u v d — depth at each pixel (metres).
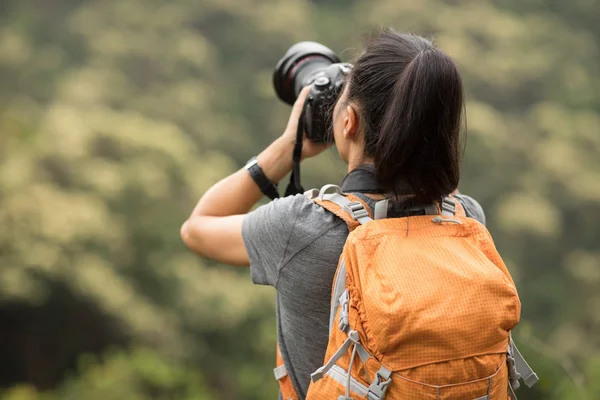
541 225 25.14
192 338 17.94
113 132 19.59
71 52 33.31
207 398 14.05
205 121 28.72
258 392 15.91
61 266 15.95
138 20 32.53
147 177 18.91
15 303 16.23
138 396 12.89
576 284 24.83
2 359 17.62
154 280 18.38
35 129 21.11
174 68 31.06
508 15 37.28
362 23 33.72
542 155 27.95
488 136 28.06
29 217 16.14
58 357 17.75
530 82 32.81
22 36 33.62
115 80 28.91
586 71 36.06
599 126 31.11
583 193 26.78
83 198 17.58
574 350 19.36
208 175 20.98
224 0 34.03
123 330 16.66
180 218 19.50
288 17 34.19
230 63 34.41
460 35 33.38
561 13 39.69
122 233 17.94
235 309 17.84
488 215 27.70
